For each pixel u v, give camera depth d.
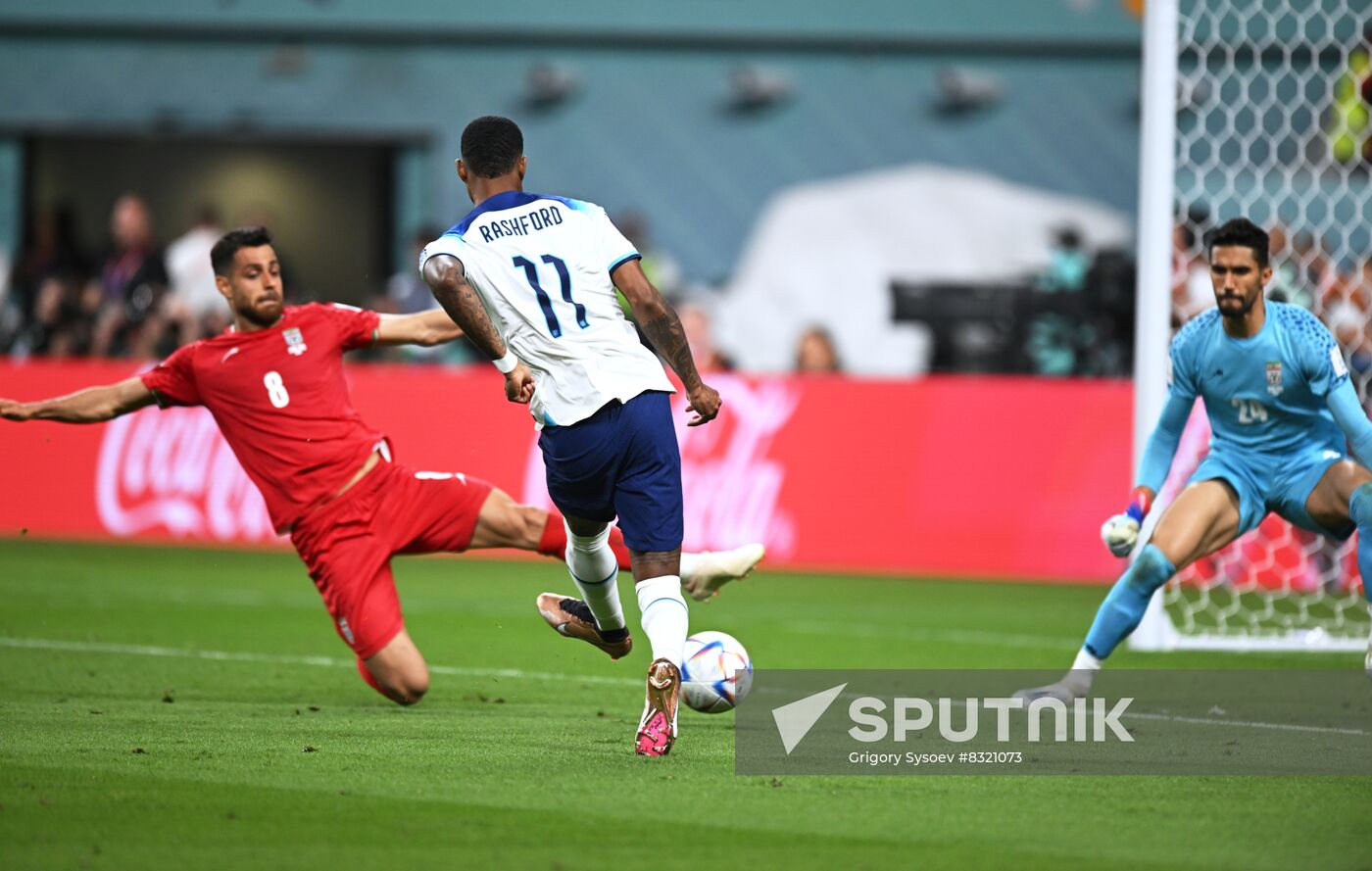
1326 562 42.94
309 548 22.58
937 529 46.38
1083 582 44.94
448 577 44.94
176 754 18.25
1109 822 15.20
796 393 47.41
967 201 77.88
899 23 77.50
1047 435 46.22
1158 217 30.88
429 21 76.94
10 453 51.69
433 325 23.58
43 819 14.91
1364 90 49.66
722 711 20.69
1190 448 40.44
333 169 88.56
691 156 78.06
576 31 77.06
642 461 18.20
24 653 28.27
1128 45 77.62
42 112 76.56
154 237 87.00
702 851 13.91
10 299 61.56
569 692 24.39
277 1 76.62
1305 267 40.31
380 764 17.75
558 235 18.27
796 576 45.53
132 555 47.62
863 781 17.12
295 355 22.75
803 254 77.88
